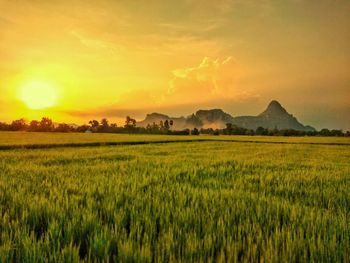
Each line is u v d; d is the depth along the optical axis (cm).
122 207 488
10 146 2714
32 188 683
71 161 1480
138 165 1253
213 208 485
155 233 372
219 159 1609
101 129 15838
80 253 329
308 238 350
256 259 303
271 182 849
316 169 1230
